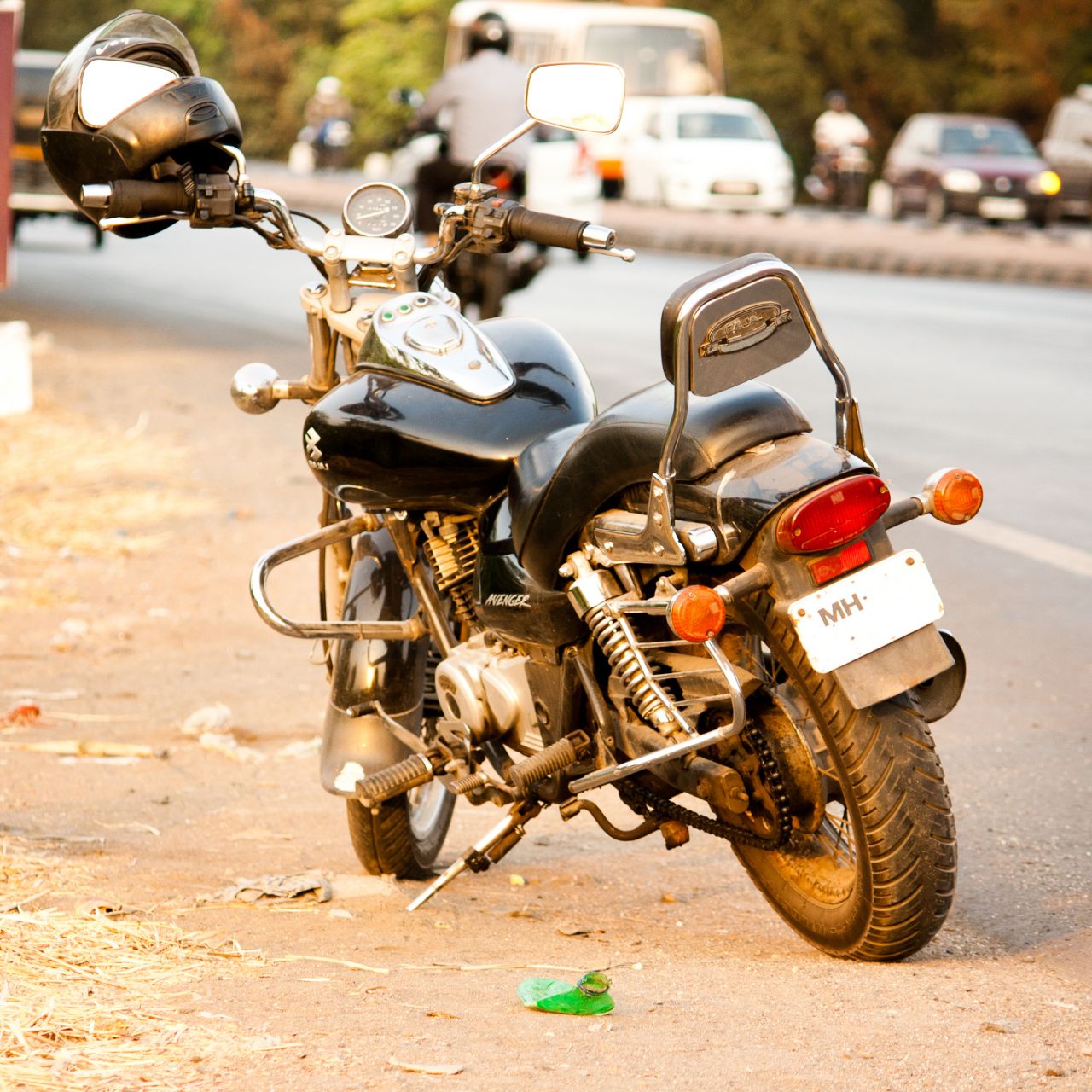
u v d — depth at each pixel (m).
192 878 10.16
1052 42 116.50
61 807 11.66
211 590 18.20
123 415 28.22
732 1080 6.75
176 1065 6.92
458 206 9.51
